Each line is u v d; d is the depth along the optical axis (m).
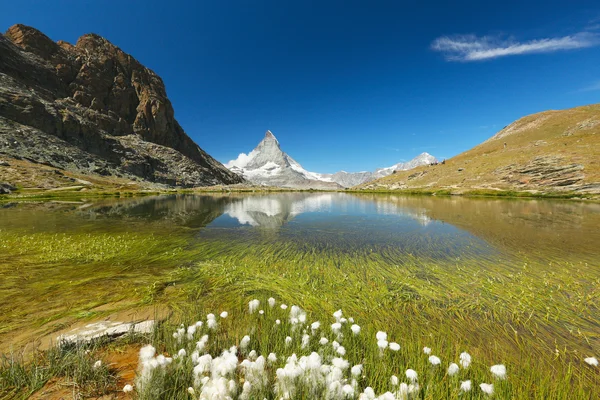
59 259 13.72
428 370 5.60
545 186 78.06
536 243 18.92
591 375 5.94
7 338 6.67
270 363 5.70
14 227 22.55
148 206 48.47
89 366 5.34
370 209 44.88
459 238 20.80
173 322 7.73
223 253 16.03
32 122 130.00
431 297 10.00
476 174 118.56
